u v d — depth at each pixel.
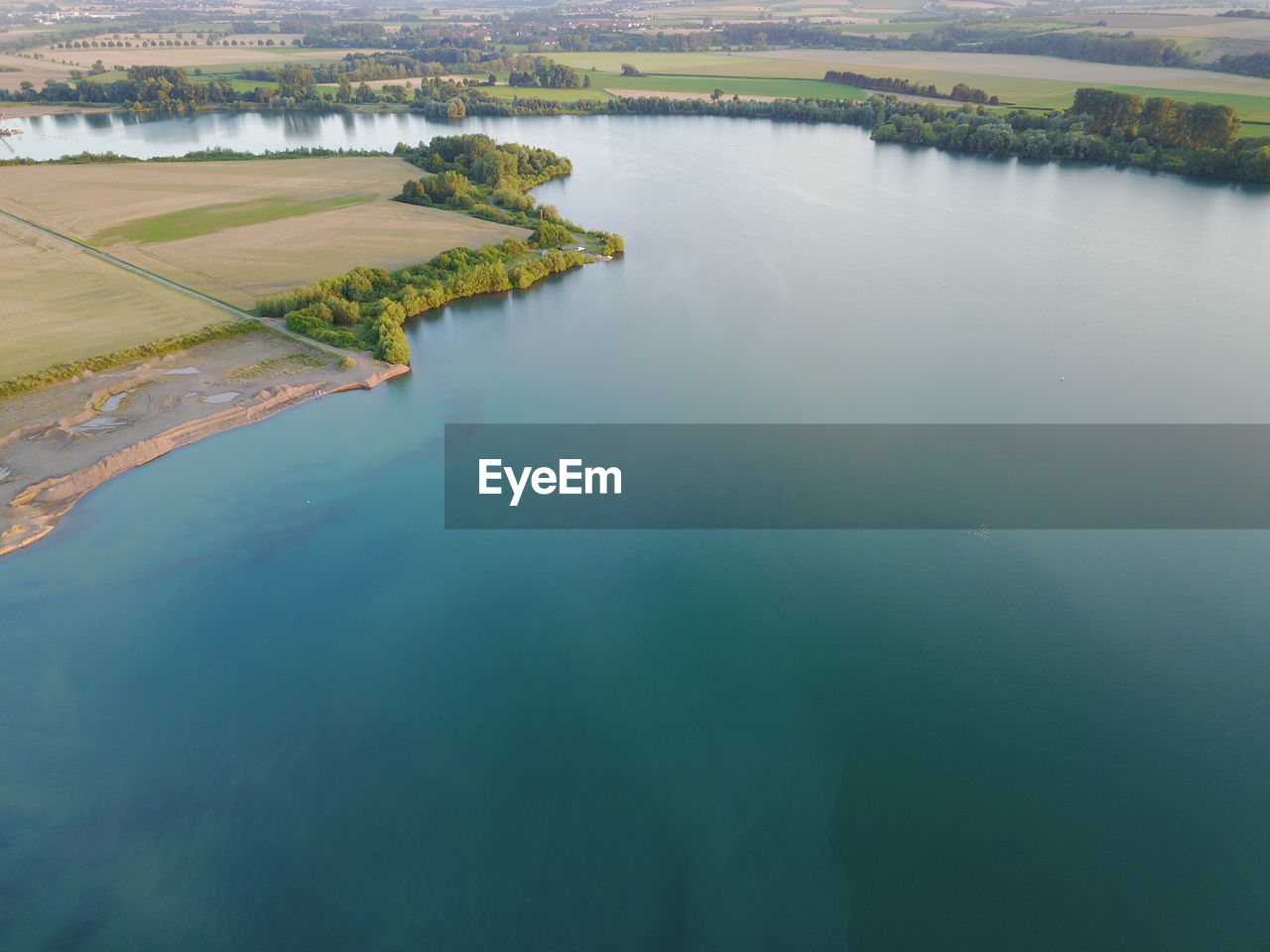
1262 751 46.78
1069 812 44.19
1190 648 53.25
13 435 75.12
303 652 55.31
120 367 87.69
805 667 53.31
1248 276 110.25
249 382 85.69
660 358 92.69
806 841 43.53
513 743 49.12
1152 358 89.06
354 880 42.38
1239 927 38.84
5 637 55.88
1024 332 96.12
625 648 55.34
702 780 46.78
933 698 50.84
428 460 74.25
